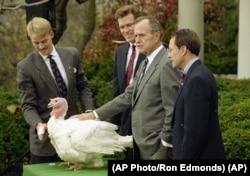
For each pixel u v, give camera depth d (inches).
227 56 725.3
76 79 325.1
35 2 406.0
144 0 593.9
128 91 295.9
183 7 511.2
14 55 634.8
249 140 321.1
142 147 277.6
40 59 314.0
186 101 247.0
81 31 656.4
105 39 594.9
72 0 661.9
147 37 275.7
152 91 275.1
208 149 249.1
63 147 269.6
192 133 244.5
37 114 309.4
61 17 518.6
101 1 660.7
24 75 312.5
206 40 716.0
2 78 632.4
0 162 425.7
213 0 689.6
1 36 634.8
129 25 309.3
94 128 270.8
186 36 252.7
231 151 322.0
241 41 552.4
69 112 315.9
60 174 265.1
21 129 426.6
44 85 312.5
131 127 304.7
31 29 307.1
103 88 460.1
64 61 316.8
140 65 292.2
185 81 252.2
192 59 253.9
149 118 276.4
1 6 429.4
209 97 246.8
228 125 345.4
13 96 440.8
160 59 276.2
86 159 272.2
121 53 322.3
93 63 566.9
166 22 593.9
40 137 295.7
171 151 272.7
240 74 554.9
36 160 314.8
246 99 396.2
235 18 850.8
